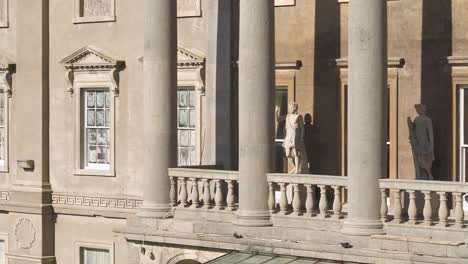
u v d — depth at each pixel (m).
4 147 60.09
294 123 47.44
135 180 55.22
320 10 49.56
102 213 56.34
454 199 43.59
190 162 53.91
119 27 55.50
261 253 43.22
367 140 41.12
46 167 58.31
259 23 43.78
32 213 58.50
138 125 55.00
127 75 55.28
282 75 50.53
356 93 41.25
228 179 45.66
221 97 52.00
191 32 53.22
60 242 58.22
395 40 47.47
